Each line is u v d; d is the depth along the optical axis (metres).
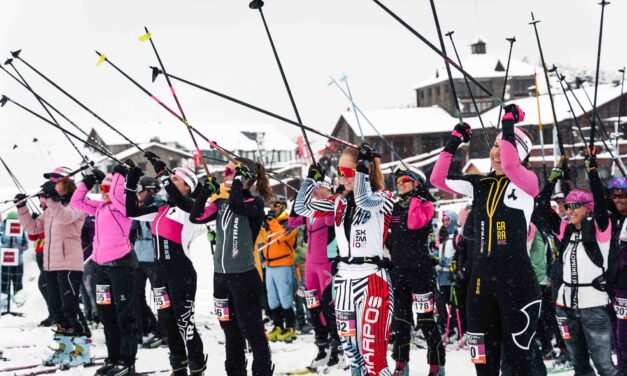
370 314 5.96
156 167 7.34
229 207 6.98
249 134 75.44
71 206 9.24
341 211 6.20
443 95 66.06
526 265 5.41
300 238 13.01
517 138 5.59
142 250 10.59
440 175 5.80
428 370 8.70
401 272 7.88
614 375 7.07
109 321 8.43
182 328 7.34
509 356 5.41
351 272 6.07
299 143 62.09
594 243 7.05
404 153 62.28
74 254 9.31
